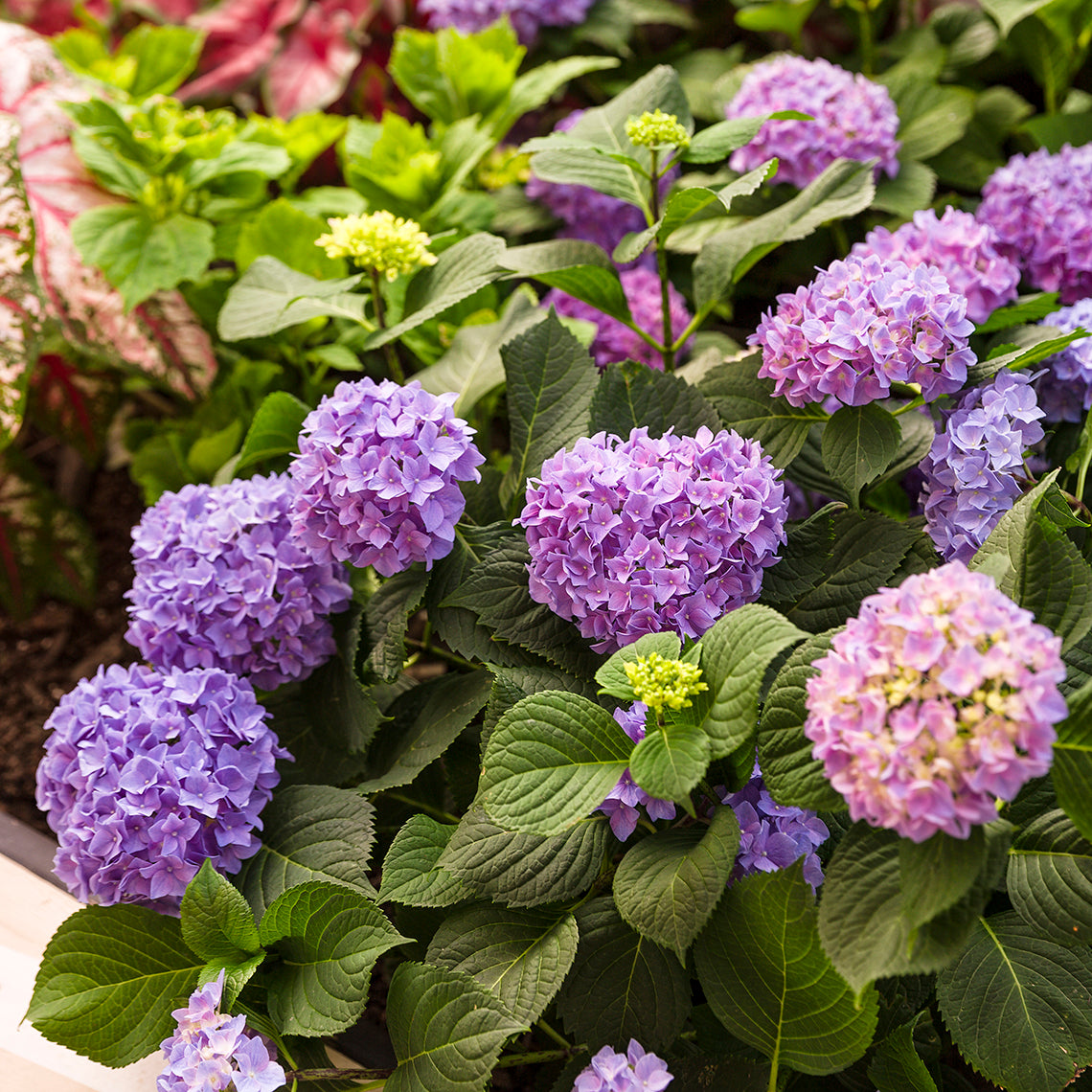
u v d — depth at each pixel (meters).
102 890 1.12
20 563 1.66
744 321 1.74
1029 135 1.81
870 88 1.52
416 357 1.63
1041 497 1.02
